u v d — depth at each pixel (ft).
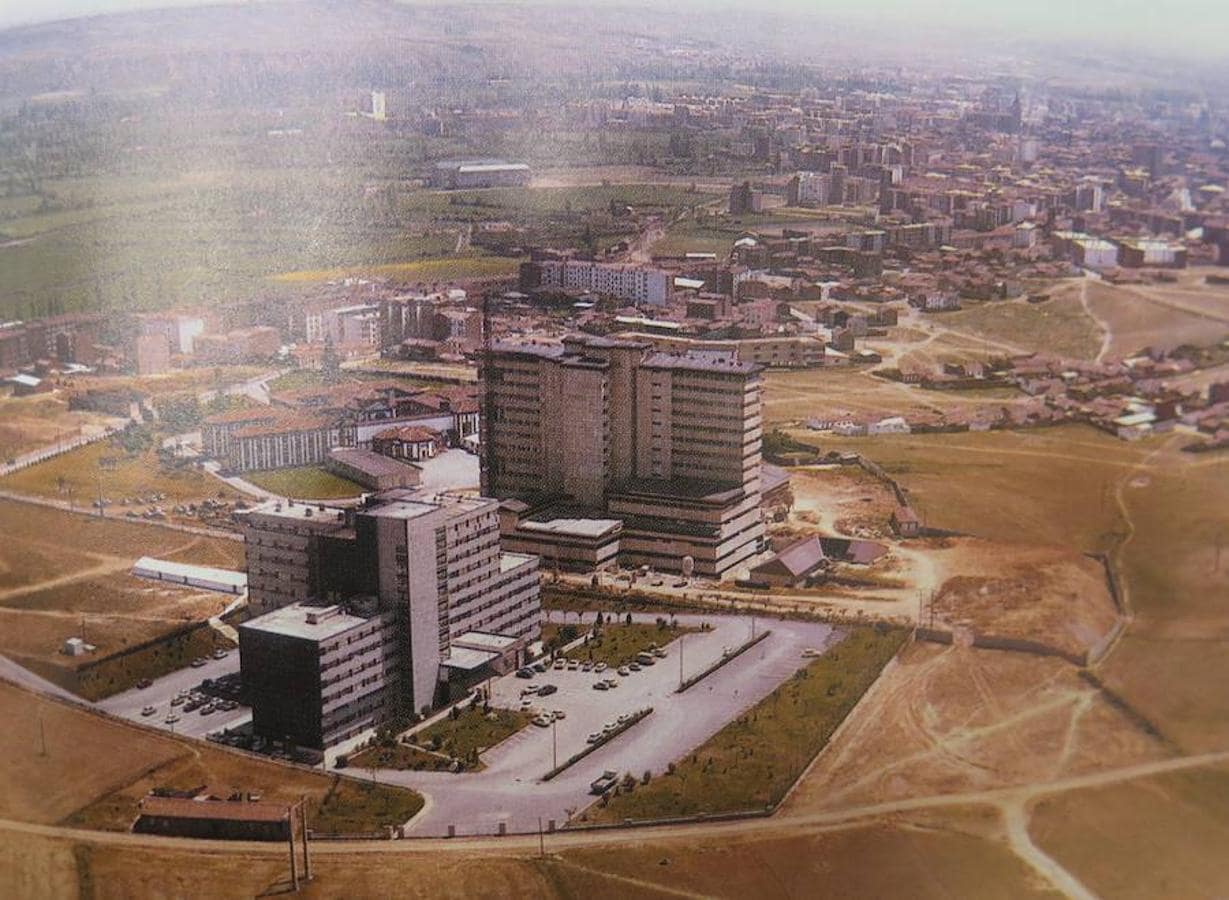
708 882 562.66
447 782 621.72
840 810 613.93
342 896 554.46
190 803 600.39
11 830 605.31
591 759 638.53
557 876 560.61
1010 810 618.03
